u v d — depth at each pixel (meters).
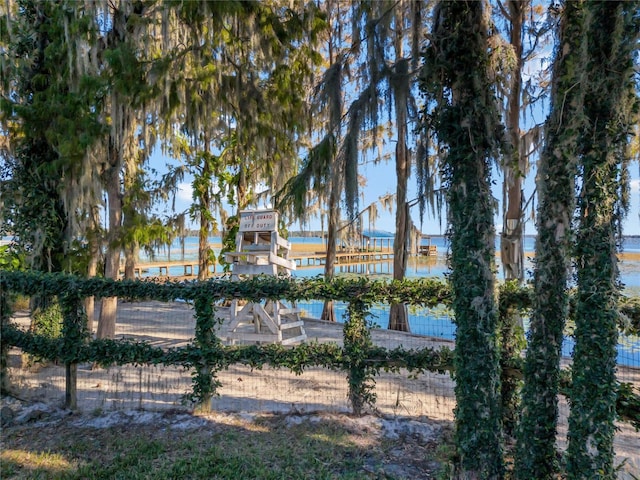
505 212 4.41
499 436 2.46
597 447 2.01
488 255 2.41
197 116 5.85
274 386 4.70
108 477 2.73
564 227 2.25
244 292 3.76
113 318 5.91
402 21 5.73
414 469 2.85
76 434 3.39
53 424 3.58
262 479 2.71
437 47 2.37
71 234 5.24
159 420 3.65
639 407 2.48
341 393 4.46
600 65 1.88
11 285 4.04
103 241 5.52
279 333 6.43
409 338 6.86
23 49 5.01
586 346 2.03
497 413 2.46
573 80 2.00
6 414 3.71
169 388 4.54
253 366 3.80
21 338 4.06
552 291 2.31
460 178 2.39
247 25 5.71
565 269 2.29
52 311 4.81
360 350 3.66
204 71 5.53
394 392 4.47
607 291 1.99
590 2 1.88
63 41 4.87
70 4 4.67
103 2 4.80
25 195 5.02
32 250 5.01
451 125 2.38
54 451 3.10
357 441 3.26
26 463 2.92
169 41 5.37
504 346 3.28
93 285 3.87
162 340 6.95
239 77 6.10
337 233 8.01
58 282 3.89
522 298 3.18
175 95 5.48
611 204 1.95
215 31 5.44
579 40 2.09
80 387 4.57
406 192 7.20
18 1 5.04
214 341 3.86
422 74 2.48
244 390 4.55
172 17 5.49
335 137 5.86
